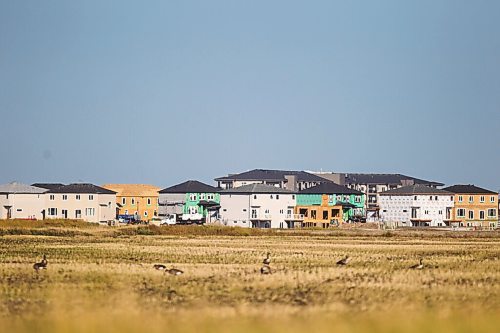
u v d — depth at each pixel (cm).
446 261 13088
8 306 7862
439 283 9662
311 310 7525
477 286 9344
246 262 12962
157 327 6675
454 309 7519
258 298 8425
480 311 7381
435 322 6856
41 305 7919
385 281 9888
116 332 6512
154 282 9869
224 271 11238
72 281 9988
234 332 6519
